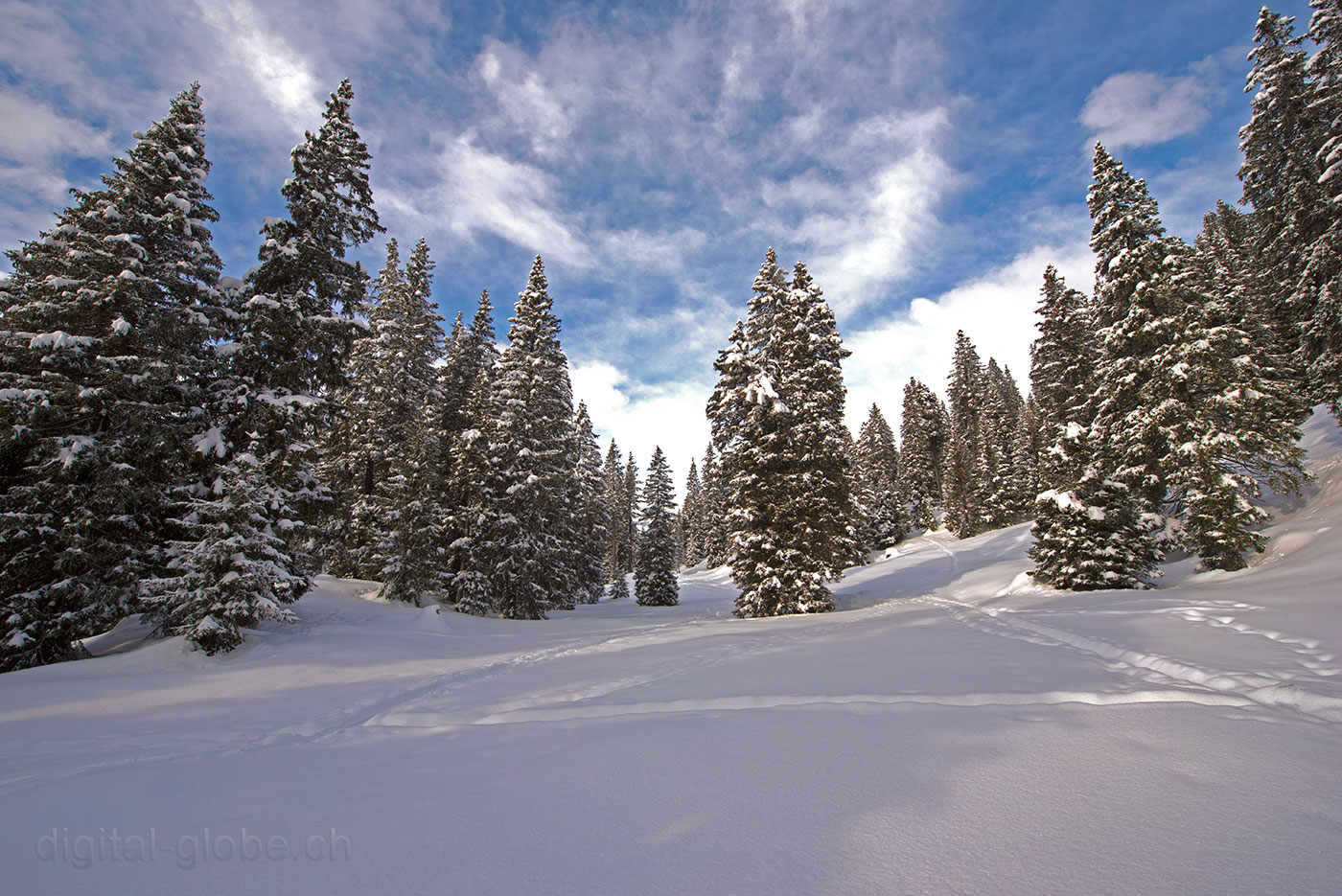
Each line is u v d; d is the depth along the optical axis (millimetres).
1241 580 15602
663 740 5234
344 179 18719
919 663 8172
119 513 14867
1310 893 2469
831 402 25328
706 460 74938
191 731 7457
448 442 30047
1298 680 5746
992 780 3873
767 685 7312
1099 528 19438
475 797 4258
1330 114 20469
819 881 2822
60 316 15109
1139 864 2779
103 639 16234
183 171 17062
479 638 16766
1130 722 4898
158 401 16016
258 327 16766
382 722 7598
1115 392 20312
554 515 31328
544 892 2910
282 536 15750
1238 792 3492
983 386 74062
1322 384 23891
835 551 22609
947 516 60375
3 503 14492
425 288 29828
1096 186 20844
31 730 7699
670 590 43594
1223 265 29922
